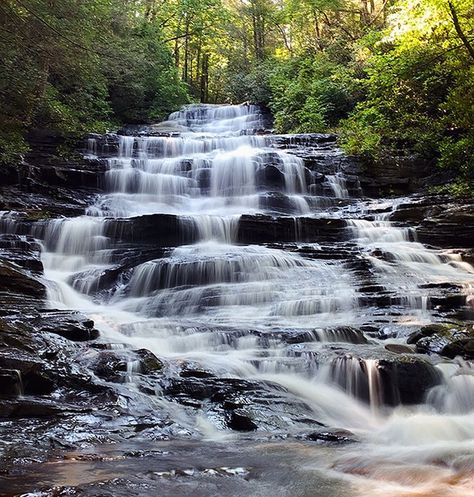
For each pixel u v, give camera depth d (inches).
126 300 407.2
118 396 213.5
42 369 220.5
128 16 917.2
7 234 471.8
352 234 532.1
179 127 1062.4
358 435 193.5
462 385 241.8
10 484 128.7
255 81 1232.2
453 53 669.9
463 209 536.4
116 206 626.2
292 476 145.5
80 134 717.9
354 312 361.1
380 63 761.0
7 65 595.2
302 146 784.9
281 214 632.4
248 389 228.1
